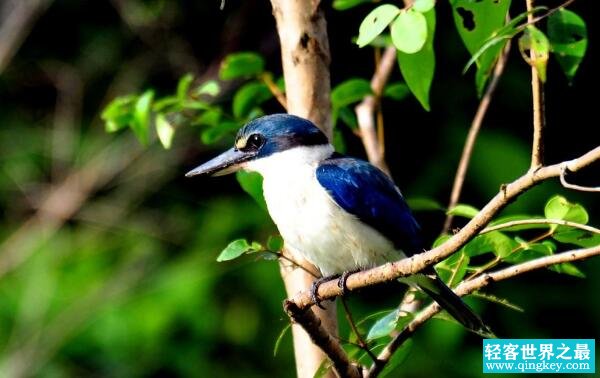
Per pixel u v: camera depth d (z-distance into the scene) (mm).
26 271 12602
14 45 13625
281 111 11570
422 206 7457
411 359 11047
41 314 12023
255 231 11766
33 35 13836
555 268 5902
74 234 13023
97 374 11703
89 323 11773
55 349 11828
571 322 11508
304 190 6590
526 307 11523
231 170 6969
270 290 11461
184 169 13094
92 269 12320
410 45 4930
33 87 13969
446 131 11859
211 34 13352
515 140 11586
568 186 4336
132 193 13070
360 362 5922
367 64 12203
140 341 11492
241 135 6957
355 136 11711
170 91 13570
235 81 12844
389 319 5520
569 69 5750
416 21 4941
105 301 11867
